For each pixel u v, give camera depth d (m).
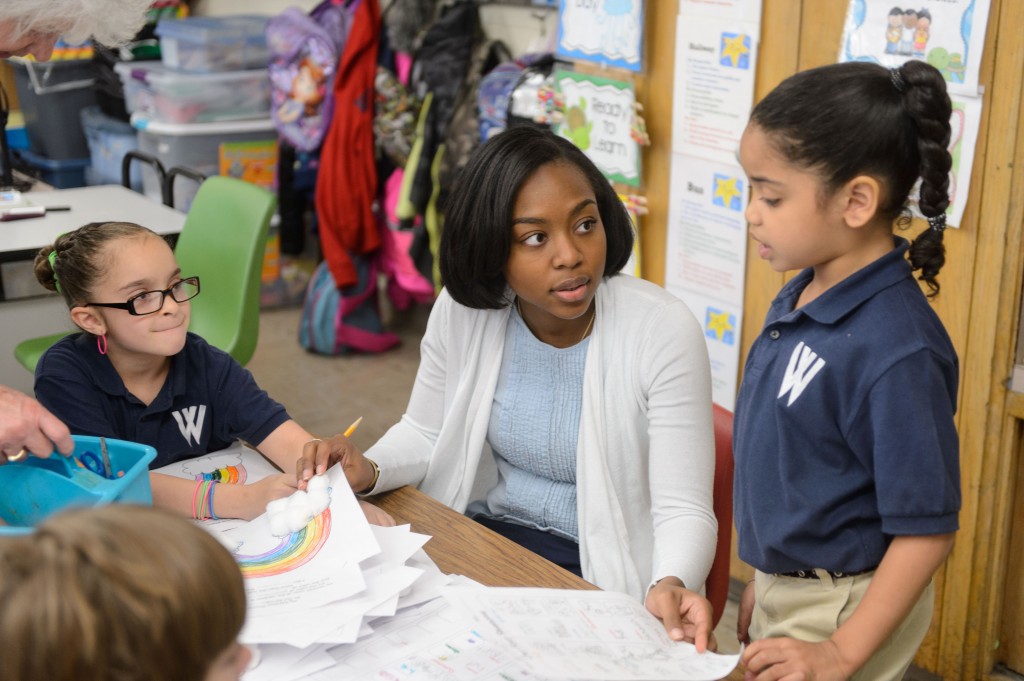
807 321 1.16
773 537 1.21
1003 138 1.83
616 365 1.44
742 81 2.24
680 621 1.11
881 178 1.07
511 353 1.53
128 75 4.51
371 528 1.21
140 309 1.49
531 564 1.26
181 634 0.58
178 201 4.39
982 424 1.98
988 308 1.92
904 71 1.08
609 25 2.51
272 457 1.60
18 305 2.84
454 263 1.40
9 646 0.55
